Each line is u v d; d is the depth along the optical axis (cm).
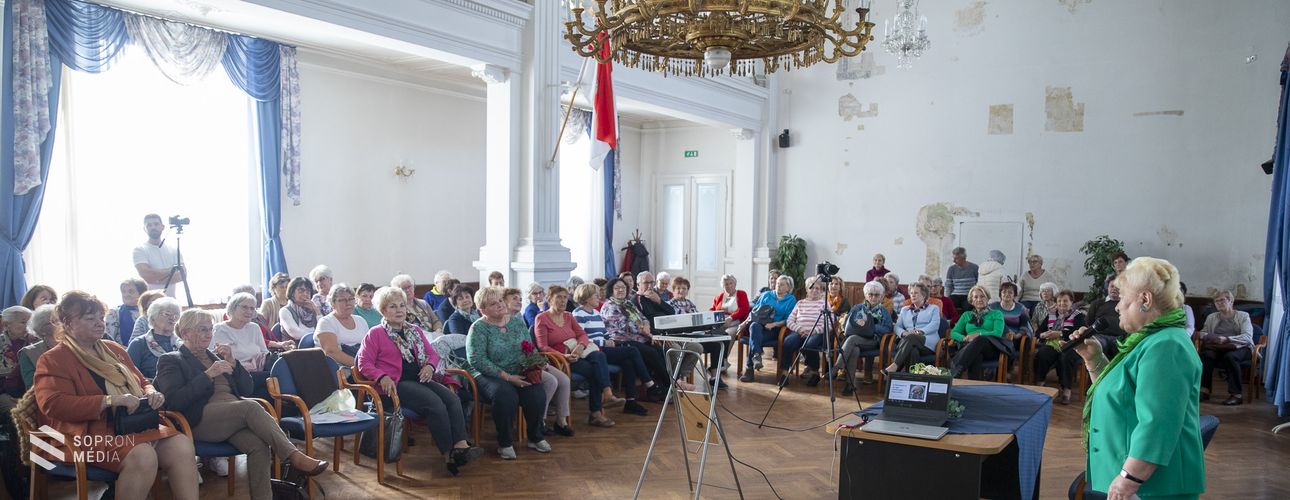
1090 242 950
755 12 298
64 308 349
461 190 1033
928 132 1067
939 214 1062
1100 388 251
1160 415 222
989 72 1026
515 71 728
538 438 516
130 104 694
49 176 621
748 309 813
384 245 935
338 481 448
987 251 1030
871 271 1019
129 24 655
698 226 1328
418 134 971
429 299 730
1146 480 227
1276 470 504
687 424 407
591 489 442
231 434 380
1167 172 931
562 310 604
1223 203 902
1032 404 353
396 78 939
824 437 562
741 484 454
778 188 1184
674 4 300
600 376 583
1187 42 917
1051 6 988
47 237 634
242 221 785
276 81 788
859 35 327
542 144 744
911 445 295
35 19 583
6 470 382
